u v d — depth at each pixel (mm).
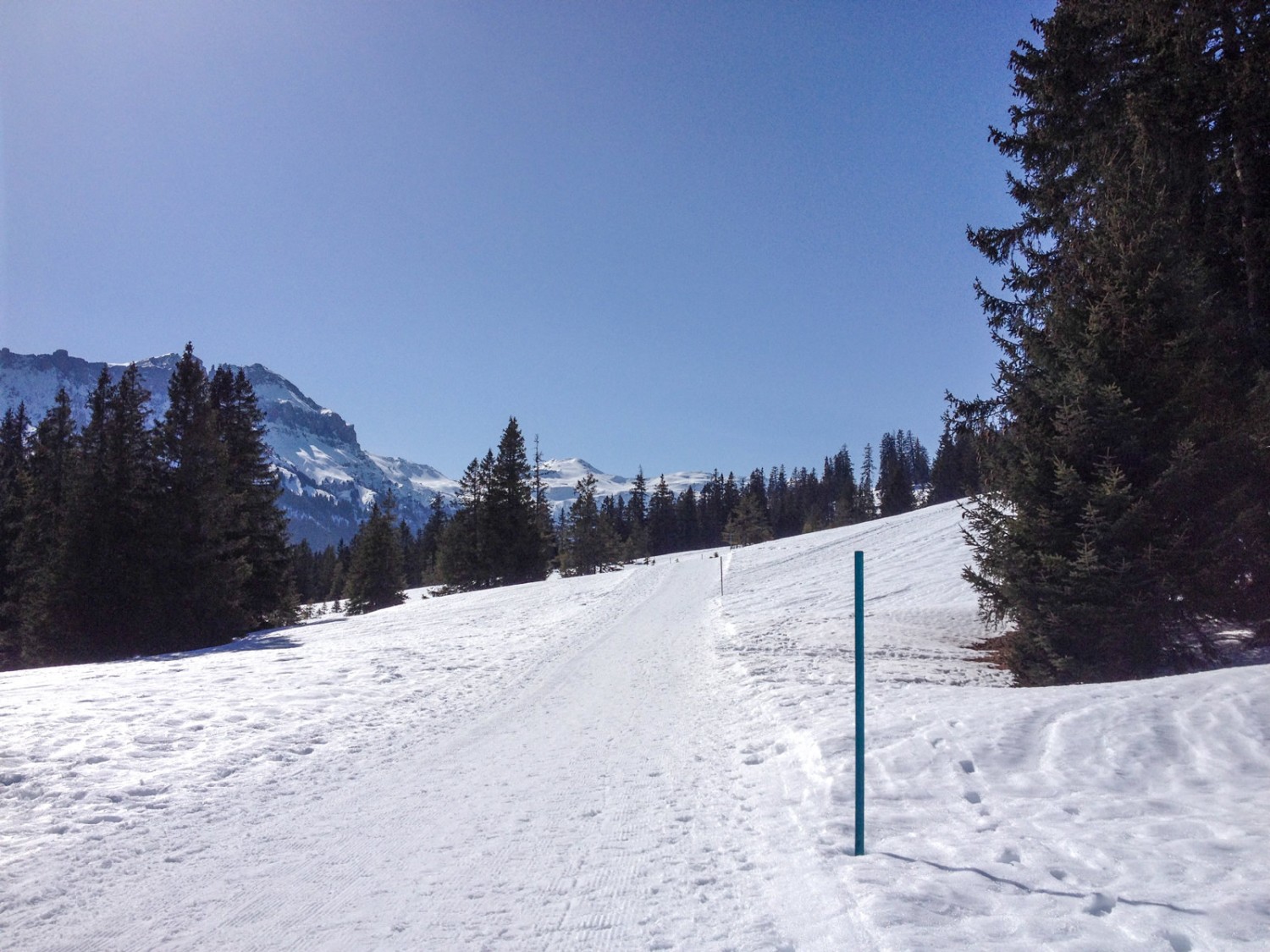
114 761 7711
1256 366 11688
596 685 12578
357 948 3766
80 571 28531
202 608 29859
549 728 9328
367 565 56625
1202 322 11016
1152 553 10133
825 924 3621
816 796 5594
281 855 5176
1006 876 3967
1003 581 12203
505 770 7312
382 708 10828
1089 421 10742
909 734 6820
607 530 83312
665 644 18000
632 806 5938
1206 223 12281
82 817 6070
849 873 4137
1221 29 12031
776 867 4441
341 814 6074
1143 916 3393
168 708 10453
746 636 17797
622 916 3973
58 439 44719
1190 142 12000
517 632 22734
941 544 30578
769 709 9023
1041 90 13930
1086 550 10344
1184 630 11367
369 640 23016
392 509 59438
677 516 127812
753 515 101688
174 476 30562
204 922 4156
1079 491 10703
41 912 4336
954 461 89250
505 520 60156
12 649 32500
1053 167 14398
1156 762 5590
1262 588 10430
